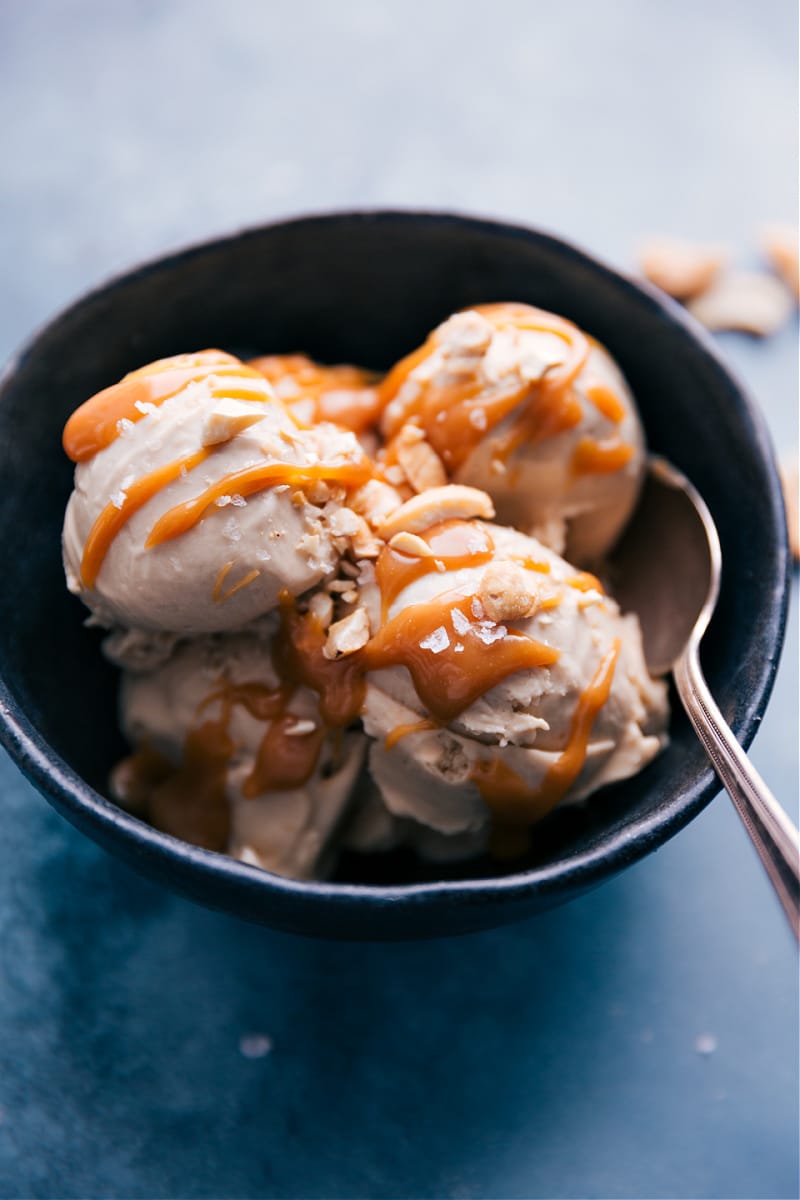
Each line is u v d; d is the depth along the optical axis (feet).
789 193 1.45
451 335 1.09
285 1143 1.15
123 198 1.44
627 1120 1.16
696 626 1.11
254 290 1.18
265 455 1.00
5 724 0.99
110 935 1.20
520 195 1.45
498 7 1.52
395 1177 1.14
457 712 1.01
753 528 1.10
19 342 1.38
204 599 1.01
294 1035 1.18
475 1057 1.18
